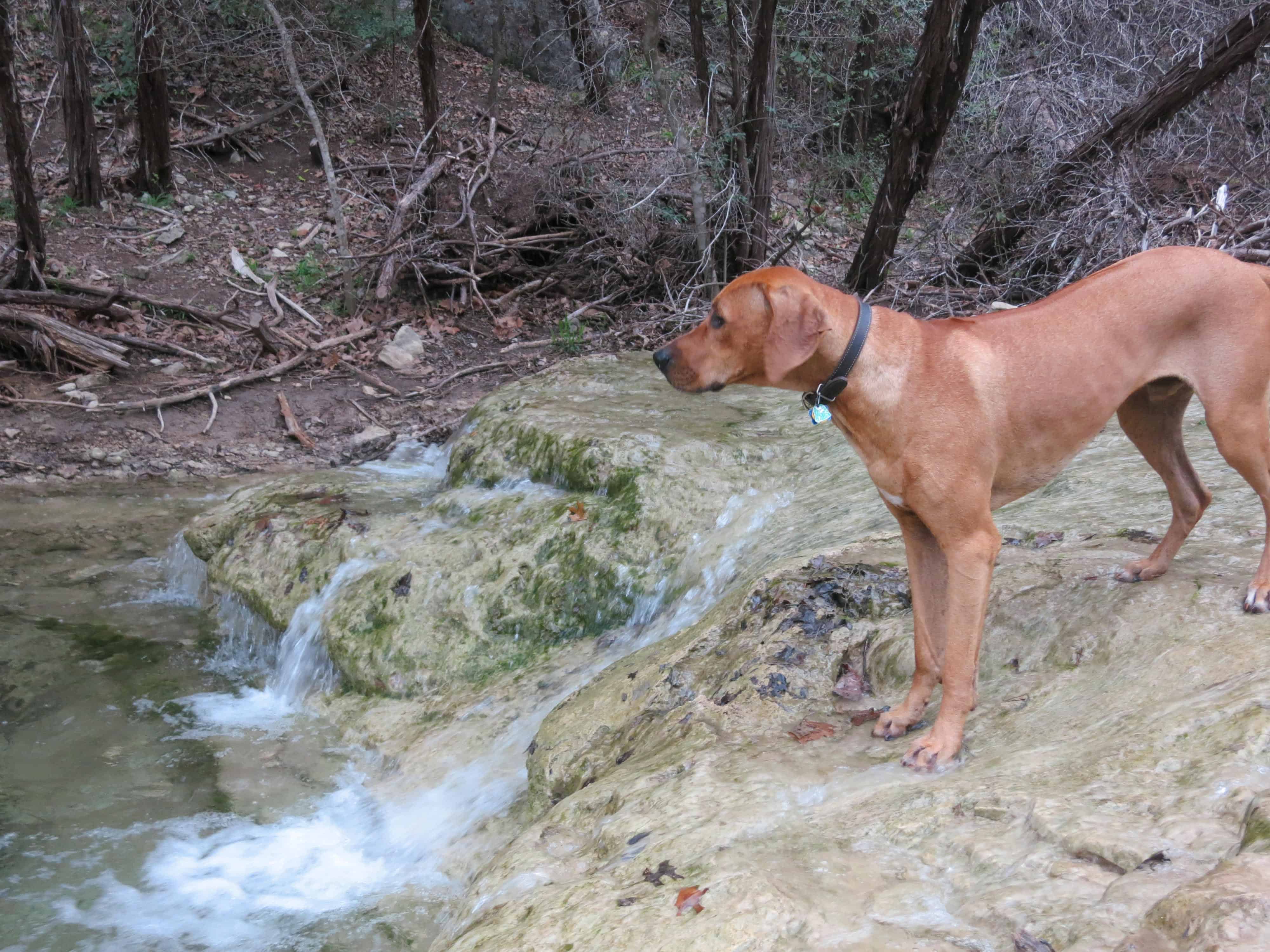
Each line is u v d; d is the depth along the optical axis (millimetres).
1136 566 3344
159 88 11734
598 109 13102
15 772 4727
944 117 9211
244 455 8578
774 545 5035
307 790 4754
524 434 6762
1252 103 9938
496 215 11766
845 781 2934
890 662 3557
